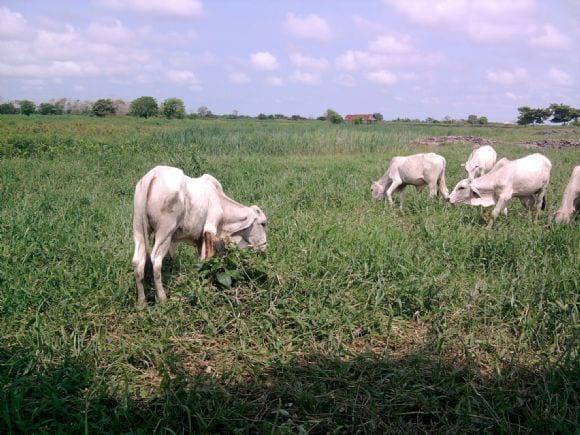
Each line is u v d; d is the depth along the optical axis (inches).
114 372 167.5
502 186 373.4
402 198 449.7
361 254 259.1
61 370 158.6
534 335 195.6
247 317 205.5
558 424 143.3
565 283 224.8
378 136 1061.8
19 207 357.1
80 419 139.3
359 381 162.2
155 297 218.7
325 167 630.5
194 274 224.7
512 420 152.9
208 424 142.2
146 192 205.9
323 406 154.2
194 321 201.5
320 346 188.2
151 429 142.8
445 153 890.7
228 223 251.3
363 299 219.5
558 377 163.0
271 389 162.2
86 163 612.1
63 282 226.2
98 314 200.8
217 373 171.3
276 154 867.4
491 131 1849.2
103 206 374.0
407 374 165.8
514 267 265.6
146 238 212.5
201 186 231.1
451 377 166.1
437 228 331.3
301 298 213.8
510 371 173.0
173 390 153.0
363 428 144.3
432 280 230.4
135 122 1902.1
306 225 315.0
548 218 364.8
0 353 170.6
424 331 205.9
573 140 1307.8
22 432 137.6
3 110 2812.5
